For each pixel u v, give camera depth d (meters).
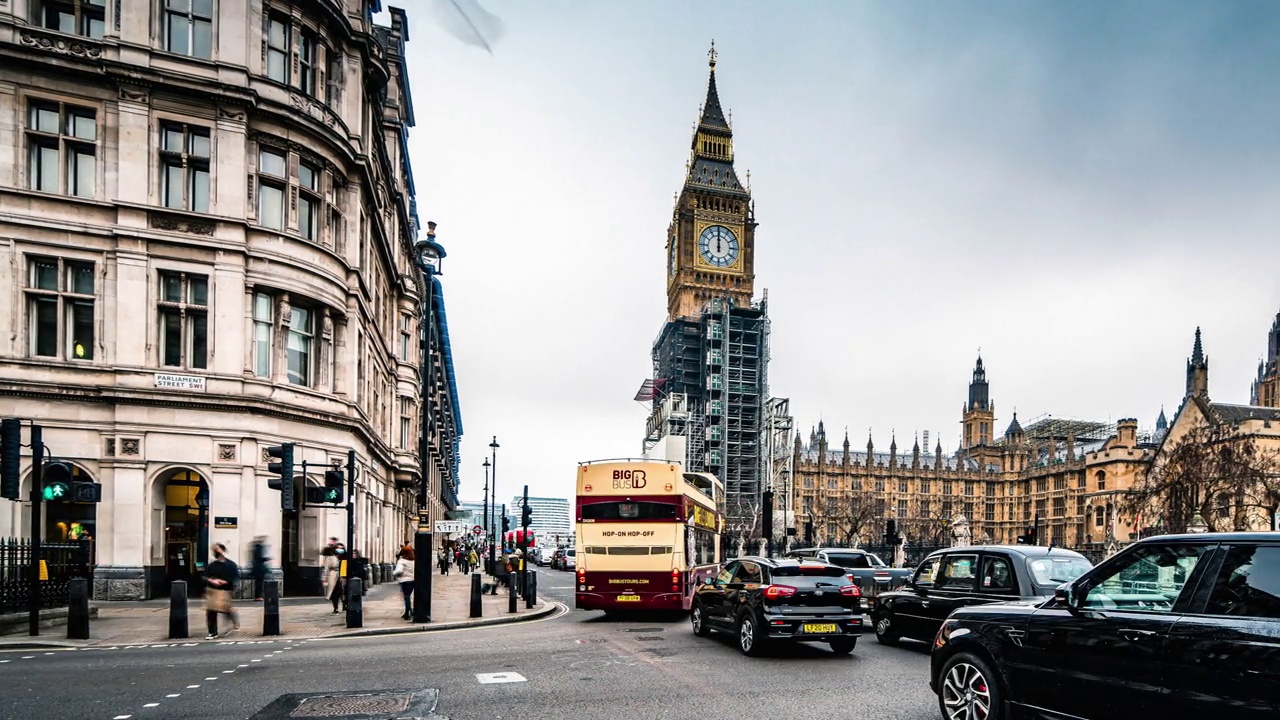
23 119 20.58
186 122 21.88
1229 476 52.28
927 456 148.62
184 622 13.88
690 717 7.82
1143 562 5.76
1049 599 6.46
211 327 21.67
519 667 10.80
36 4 20.94
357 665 10.94
